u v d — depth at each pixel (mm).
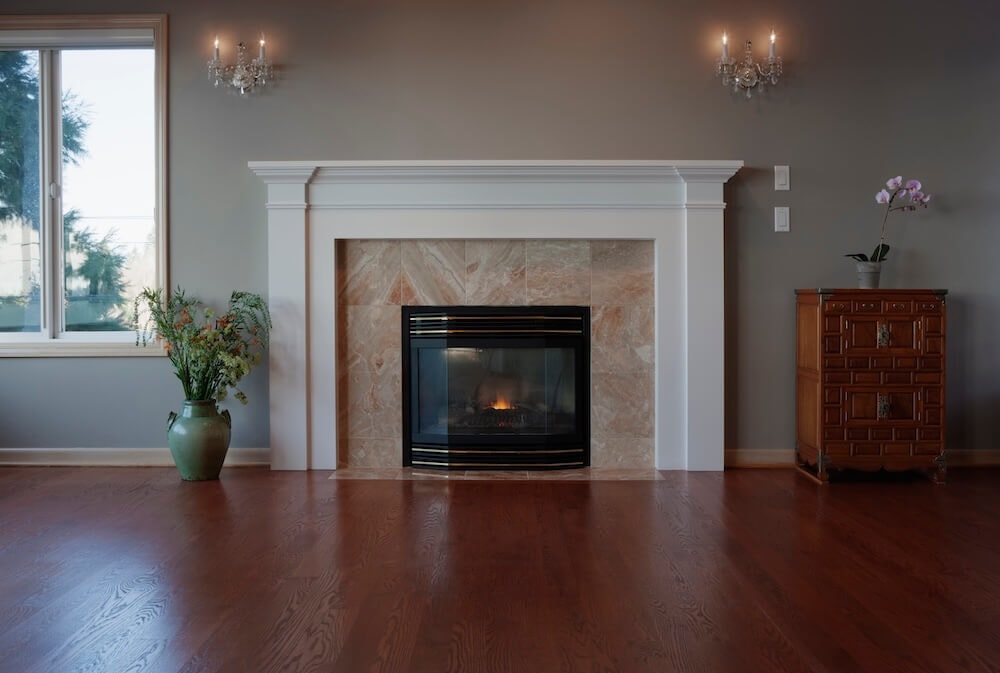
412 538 2926
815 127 4195
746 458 4238
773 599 2303
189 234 4230
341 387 4258
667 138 4195
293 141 4215
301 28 4195
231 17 4195
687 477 3990
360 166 4051
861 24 4184
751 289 4211
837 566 2604
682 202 4105
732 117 4191
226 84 4211
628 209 4113
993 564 2623
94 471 4129
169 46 4207
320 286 4148
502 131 4199
